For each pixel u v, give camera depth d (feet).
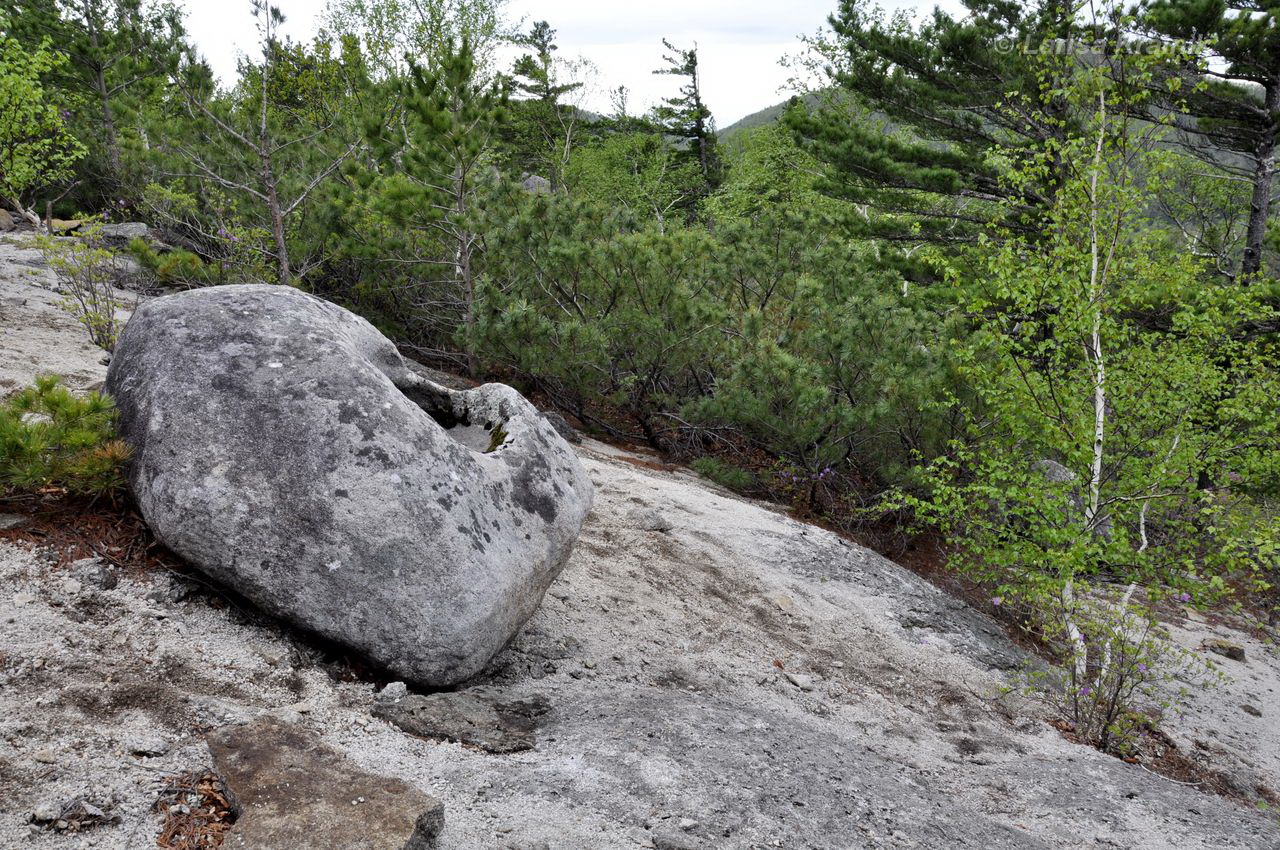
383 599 10.80
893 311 30.35
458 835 8.02
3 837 6.59
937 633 21.99
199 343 11.76
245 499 10.58
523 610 12.48
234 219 37.91
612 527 21.70
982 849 10.80
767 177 85.46
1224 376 22.85
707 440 35.70
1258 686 26.00
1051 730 18.30
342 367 11.69
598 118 120.57
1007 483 22.52
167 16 59.93
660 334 31.27
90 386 19.98
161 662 9.77
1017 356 22.26
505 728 10.84
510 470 13.00
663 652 16.07
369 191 37.58
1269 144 41.32
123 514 11.89
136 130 48.19
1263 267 43.14
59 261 26.04
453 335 34.45
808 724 14.66
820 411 28.96
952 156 48.32
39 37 54.03
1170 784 15.97
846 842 9.78
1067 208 23.18
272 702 9.84
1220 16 37.52
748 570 21.79
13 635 9.23
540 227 34.24
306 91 62.39
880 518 30.35
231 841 6.89
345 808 7.51
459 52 33.76
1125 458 21.43
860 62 49.01
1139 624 27.94
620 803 9.30
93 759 7.80
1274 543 17.90
